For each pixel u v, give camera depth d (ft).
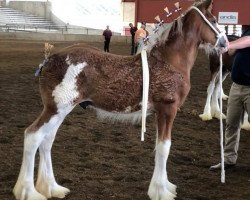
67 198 16.40
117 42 110.42
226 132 20.57
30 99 34.30
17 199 15.56
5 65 54.85
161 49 15.90
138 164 20.66
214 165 21.15
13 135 24.13
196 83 45.73
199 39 16.39
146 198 16.76
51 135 16.06
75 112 30.14
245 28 19.34
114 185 17.90
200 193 17.63
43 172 16.30
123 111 15.75
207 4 16.22
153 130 26.61
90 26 143.95
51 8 142.00
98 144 23.30
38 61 60.44
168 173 19.75
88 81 15.35
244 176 19.89
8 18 134.41
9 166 19.47
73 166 19.88
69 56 15.29
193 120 30.09
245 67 18.93
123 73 15.42
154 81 15.43
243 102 19.65
